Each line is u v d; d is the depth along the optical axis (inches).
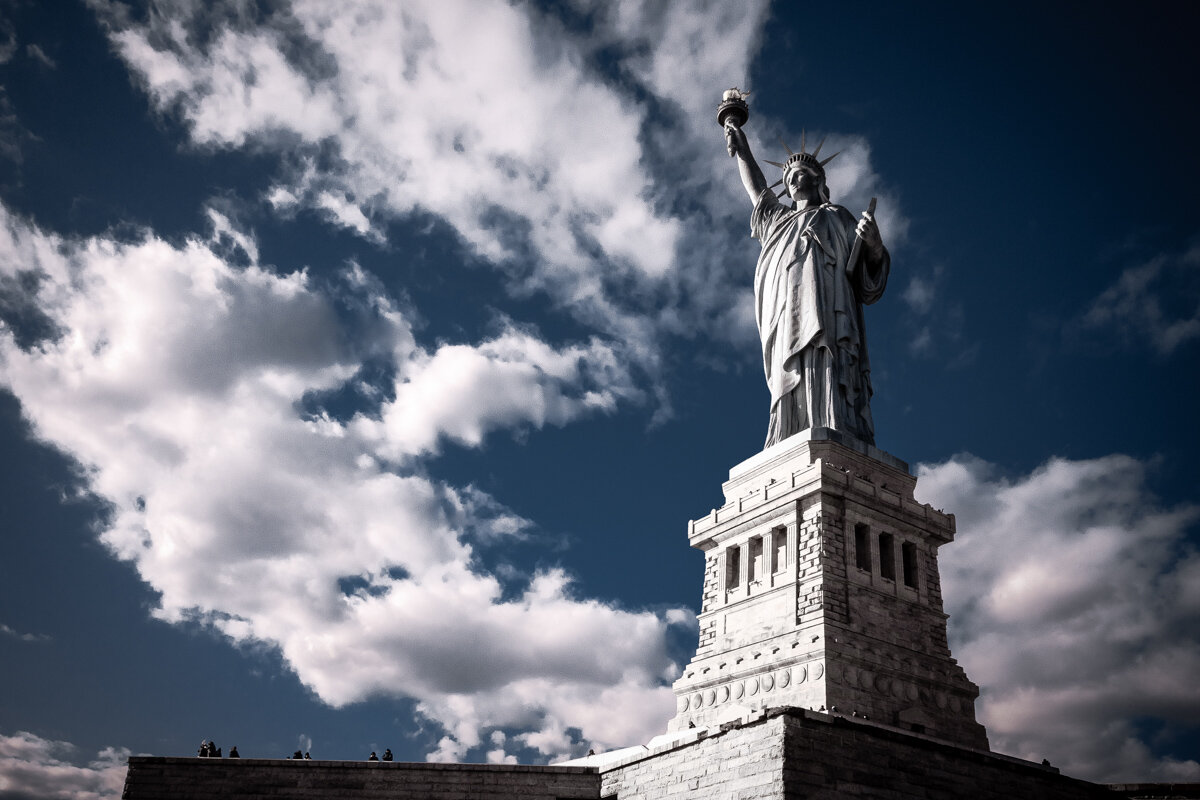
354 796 2571.4
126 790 2546.8
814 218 3754.9
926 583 3245.6
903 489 3385.8
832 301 3597.4
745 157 4109.3
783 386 3531.0
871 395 3636.8
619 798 2536.9
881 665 2861.7
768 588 3117.6
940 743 2326.5
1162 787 2549.2
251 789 2564.0
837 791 2108.8
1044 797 2469.2
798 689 2795.3
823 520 3068.4
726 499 3523.6
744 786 2142.0
